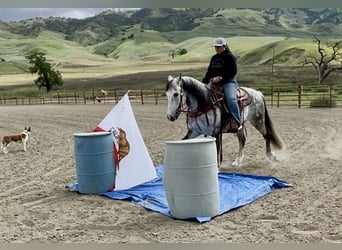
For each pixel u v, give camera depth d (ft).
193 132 25.54
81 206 21.18
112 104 115.55
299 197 21.43
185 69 340.18
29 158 36.65
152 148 39.04
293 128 48.91
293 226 17.24
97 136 23.24
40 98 160.56
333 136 42.06
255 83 187.01
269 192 22.56
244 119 28.12
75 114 83.76
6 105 144.15
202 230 17.19
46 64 260.62
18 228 18.11
